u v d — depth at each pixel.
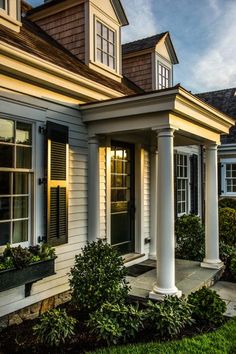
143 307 4.05
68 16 5.98
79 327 3.47
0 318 3.49
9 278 3.26
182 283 4.71
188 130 4.59
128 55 8.42
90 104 4.55
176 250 6.84
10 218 3.76
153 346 3.04
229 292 4.81
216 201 5.71
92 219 4.77
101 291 3.64
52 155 4.09
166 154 4.06
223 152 10.98
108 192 5.30
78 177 4.69
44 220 4.03
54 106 4.29
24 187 3.96
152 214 6.42
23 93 3.84
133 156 6.18
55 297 4.20
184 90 3.85
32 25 6.27
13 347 3.10
